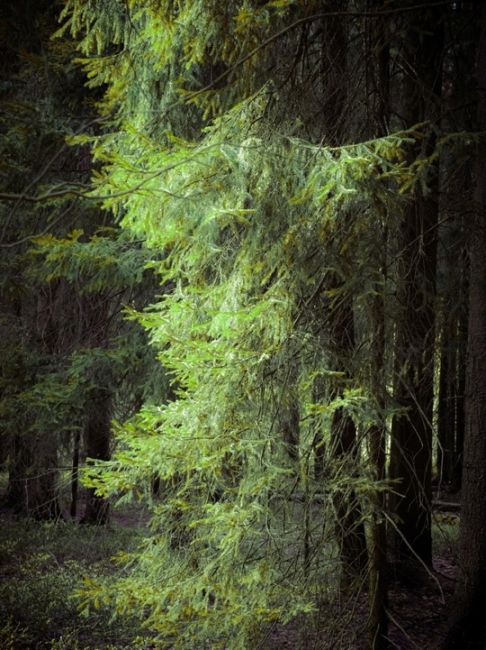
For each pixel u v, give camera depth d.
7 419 9.21
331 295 4.75
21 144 8.23
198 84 7.04
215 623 4.69
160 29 5.35
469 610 5.73
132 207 4.89
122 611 4.85
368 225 4.72
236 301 5.14
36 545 10.18
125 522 12.13
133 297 9.03
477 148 5.89
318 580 4.70
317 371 4.50
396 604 7.38
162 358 5.12
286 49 6.05
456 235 7.49
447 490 14.80
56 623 7.04
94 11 6.00
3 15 8.02
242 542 4.77
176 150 5.17
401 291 5.46
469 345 6.00
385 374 5.09
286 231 4.88
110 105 6.09
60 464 11.49
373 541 5.21
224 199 5.02
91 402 9.26
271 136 5.24
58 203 8.38
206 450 4.84
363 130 5.72
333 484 4.57
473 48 7.37
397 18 6.00
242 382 4.89
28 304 10.56
